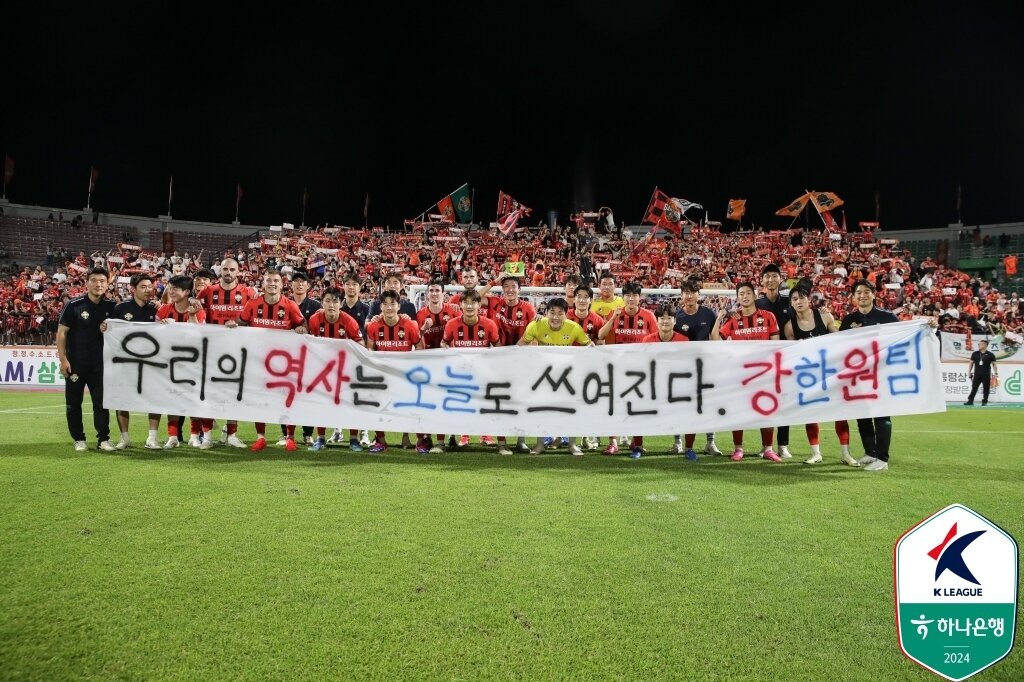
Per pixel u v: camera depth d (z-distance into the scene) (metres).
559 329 7.30
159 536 3.80
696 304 7.58
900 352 6.59
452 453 7.03
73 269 23.03
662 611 2.90
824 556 3.62
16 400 12.99
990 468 6.40
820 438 9.03
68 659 2.44
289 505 4.54
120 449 6.88
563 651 2.55
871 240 27.69
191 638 2.61
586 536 3.91
